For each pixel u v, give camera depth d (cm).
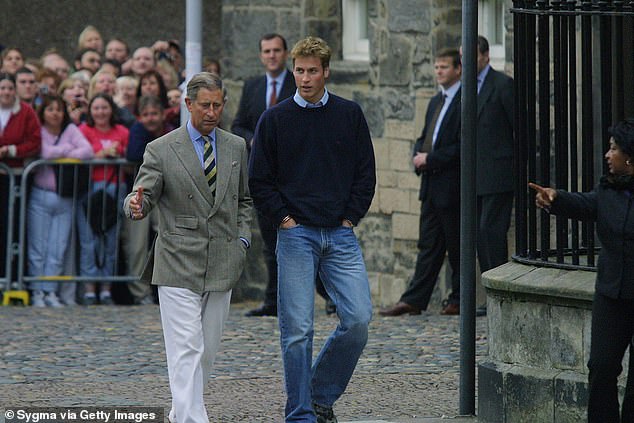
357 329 2784
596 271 2612
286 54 4650
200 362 2747
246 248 2834
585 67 2816
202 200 2761
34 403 3136
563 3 2812
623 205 2423
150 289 4991
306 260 2773
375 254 4984
